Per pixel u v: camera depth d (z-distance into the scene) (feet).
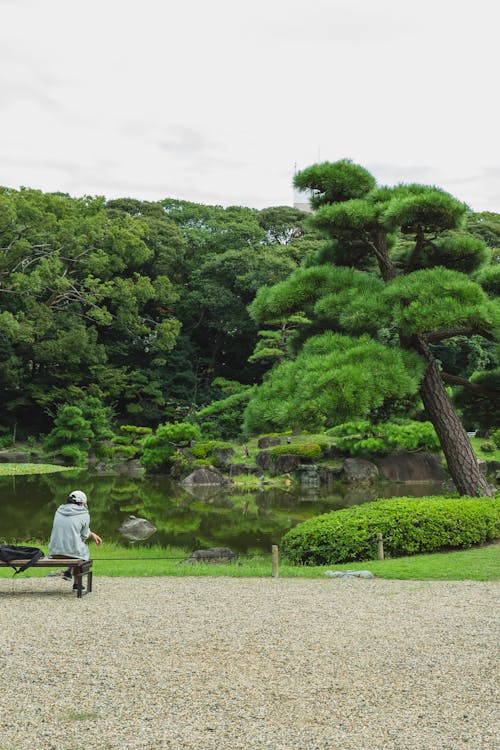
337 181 48.62
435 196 42.19
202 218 196.54
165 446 104.99
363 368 38.29
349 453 98.63
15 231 130.62
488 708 14.98
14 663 17.99
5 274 136.46
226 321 162.20
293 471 95.71
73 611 24.02
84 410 128.57
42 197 142.10
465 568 32.07
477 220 183.83
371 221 46.60
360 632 21.12
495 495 45.37
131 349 160.35
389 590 27.86
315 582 30.09
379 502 40.60
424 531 37.19
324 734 13.82
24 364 142.92
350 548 36.24
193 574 32.68
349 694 15.88
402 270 53.52
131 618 22.93
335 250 52.85
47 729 14.05
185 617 23.12
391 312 40.70
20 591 27.96
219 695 15.83
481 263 50.06
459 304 39.06
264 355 120.67
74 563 26.17
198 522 60.90
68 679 16.83
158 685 16.44
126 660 18.28
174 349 164.04
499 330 39.91
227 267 160.56
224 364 176.65
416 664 17.93
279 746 13.32
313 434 111.45
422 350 46.06
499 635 20.61
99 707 15.15
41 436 137.59
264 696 15.78
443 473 95.61
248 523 60.49
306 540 37.29
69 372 145.38
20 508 68.54
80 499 27.96
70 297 145.38
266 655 18.75
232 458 105.19
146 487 89.61
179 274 175.73
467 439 45.80
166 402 153.99
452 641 20.01
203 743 13.44
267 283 152.25
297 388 40.60
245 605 25.13
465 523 38.11
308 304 45.75
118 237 145.18
